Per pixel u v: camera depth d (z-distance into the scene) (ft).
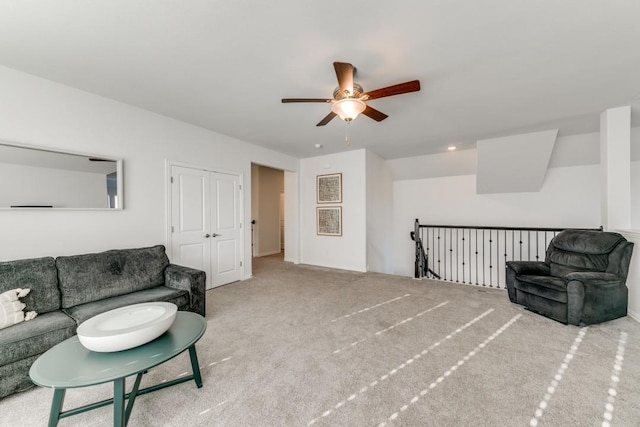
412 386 5.70
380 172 19.27
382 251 19.66
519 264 10.70
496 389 5.57
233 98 9.50
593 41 6.34
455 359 6.71
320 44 6.48
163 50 6.76
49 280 7.34
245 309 10.32
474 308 10.23
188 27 5.91
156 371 6.32
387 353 7.03
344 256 17.85
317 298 11.60
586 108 10.36
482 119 11.56
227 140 14.14
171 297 8.50
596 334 7.95
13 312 6.29
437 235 19.97
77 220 8.95
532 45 6.50
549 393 5.43
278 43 6.45
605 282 8.55
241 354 7.04
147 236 10.81
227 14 5.49
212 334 8.20
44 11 5.38
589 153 14.61
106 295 8.21
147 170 10.78
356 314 9.75
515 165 15.26
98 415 5.03
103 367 4.28
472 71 7.68
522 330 8.29
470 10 5.36
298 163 19.86
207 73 7.84
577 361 6.54
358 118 11.43
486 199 18.29
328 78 8.10
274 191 25.22
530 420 4.74
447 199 19.63
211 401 5.30
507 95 9.23
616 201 10.19
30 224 8.02
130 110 10.21
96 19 5.65
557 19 5.60
